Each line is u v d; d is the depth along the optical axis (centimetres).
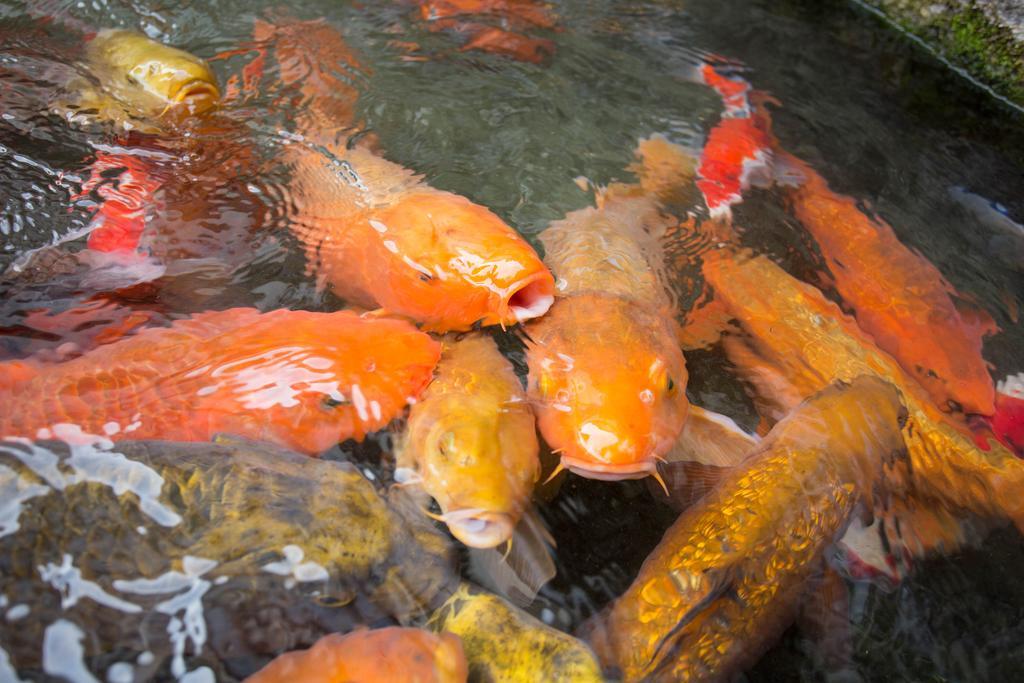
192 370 74
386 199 91
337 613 62
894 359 86
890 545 73
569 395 75
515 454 71
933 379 85
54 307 79
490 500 68
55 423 68
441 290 81
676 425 77
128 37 104
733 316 89
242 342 76
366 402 74
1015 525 76
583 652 63
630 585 69
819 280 93
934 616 70
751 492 71
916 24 132
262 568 62
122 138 96
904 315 91
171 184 92
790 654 66
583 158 105
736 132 112
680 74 121
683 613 64
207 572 62
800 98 120
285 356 75
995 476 78
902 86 125
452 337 82
